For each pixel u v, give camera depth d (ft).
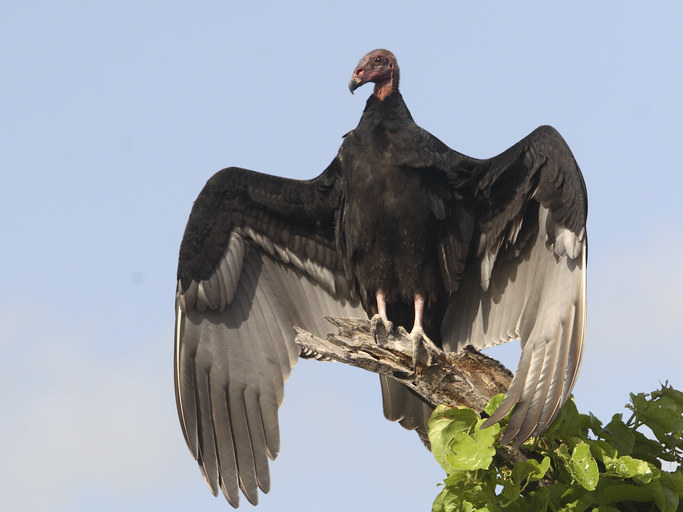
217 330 39.09
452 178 35.81
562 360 29.35
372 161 36.04
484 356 29.12
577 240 31.12
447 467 25.61
